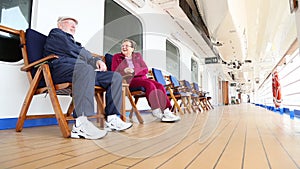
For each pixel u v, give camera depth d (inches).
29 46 75.4
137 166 34.3
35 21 101.0
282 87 214.8
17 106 89.6
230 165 35.2
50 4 107.6
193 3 231.1
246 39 394.6
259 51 526.0
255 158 39.8
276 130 82.5
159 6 220.2
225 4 187.3
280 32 321.4
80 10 124.6
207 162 36.9
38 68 71.2
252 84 1119.6
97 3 137.5
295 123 112.1
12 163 35.4
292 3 54.8
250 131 79.2
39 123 95.8
